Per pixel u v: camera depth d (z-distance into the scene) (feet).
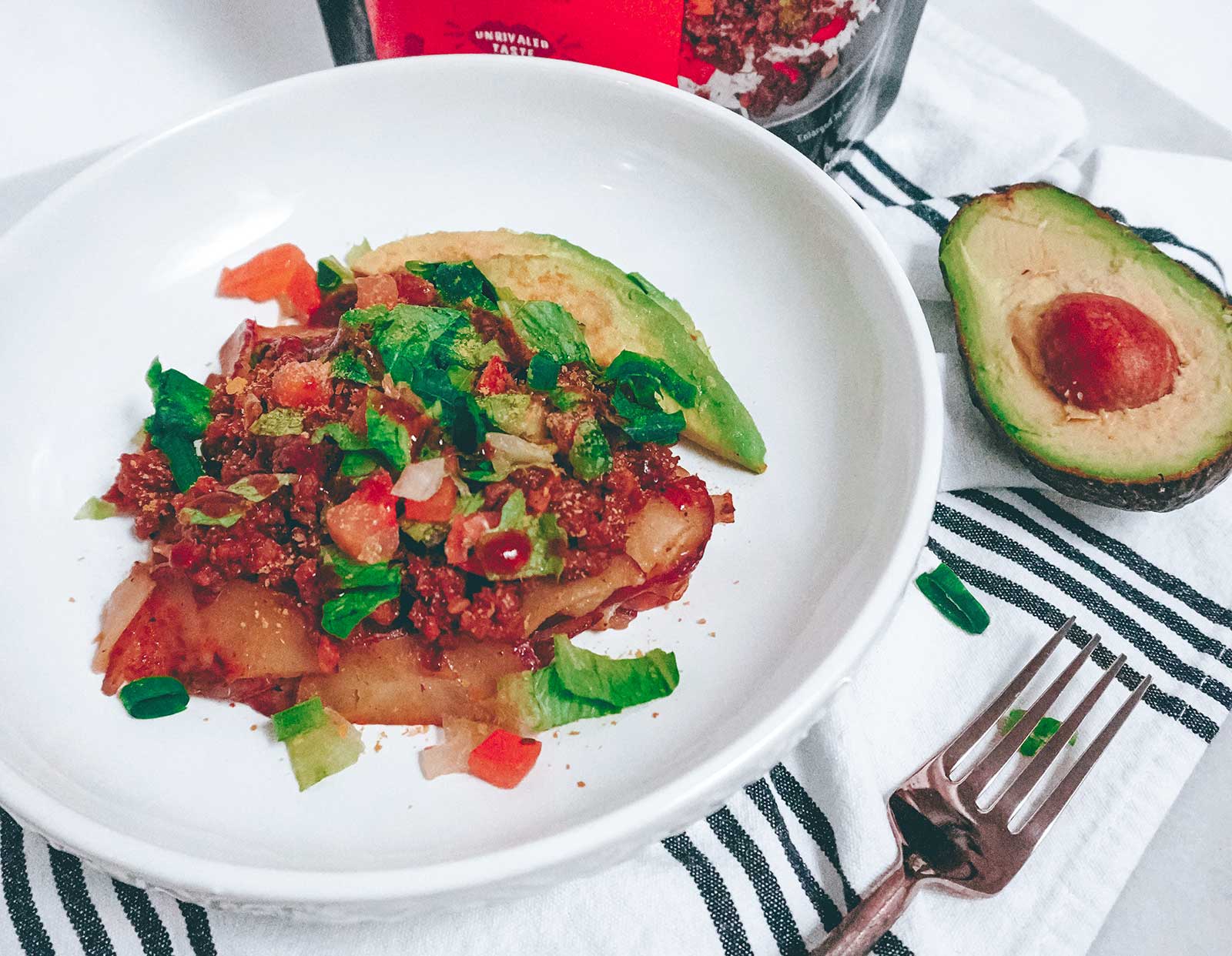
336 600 1.03
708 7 1.23
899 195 1.42
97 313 1.22
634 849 0.93
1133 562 1.16
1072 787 1.01
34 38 1.47
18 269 1.17
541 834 0.95
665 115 1.27
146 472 1.11
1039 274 1.22
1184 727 1.06
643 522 1.09
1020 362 1.19
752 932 0.99
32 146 1.38
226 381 1.17
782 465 1.16
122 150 1.23
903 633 1.11
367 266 1.27
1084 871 1.00
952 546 1.17
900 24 1.33
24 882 1.00
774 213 1.25
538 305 1.19
